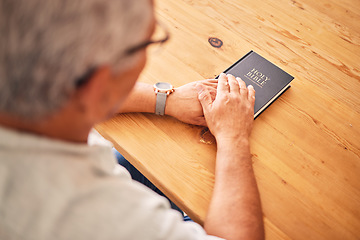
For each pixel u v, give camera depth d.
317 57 1.07
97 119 0.45
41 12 0.30
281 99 0.95
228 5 1.19
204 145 0.84
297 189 0.78
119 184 0.46
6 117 0.37
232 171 0.74
